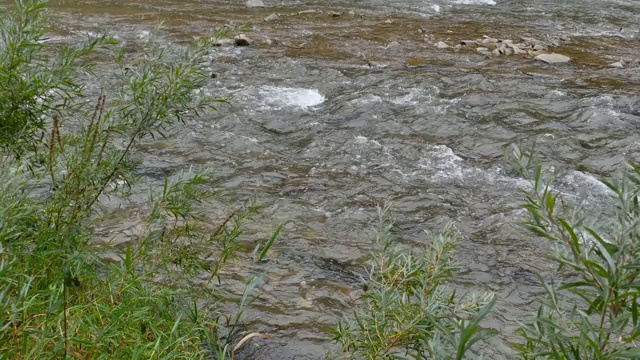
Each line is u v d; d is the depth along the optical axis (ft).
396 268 11.30
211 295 13.56
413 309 9.50
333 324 13.70
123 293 10.78
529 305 14.71
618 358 5.34
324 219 18.47
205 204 18.66
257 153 22.94
